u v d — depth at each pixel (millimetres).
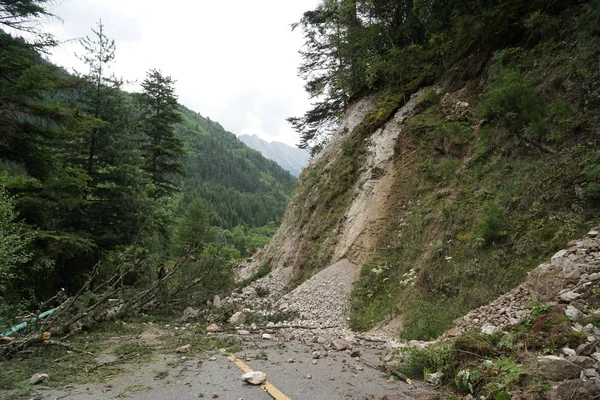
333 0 20141
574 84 8688
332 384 4562
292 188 25422
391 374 4965
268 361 5754
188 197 77688
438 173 11312
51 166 13258
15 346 6406
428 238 9977
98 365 5617
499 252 7684
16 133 12047
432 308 7977
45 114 12188
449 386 4402
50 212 13812
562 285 5730
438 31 15375
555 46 9836
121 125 17016
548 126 8742
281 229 21672
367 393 4234
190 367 5473
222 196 96750
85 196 15719
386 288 10008
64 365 5621
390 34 18297
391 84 16906
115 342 7449
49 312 8859
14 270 11781
